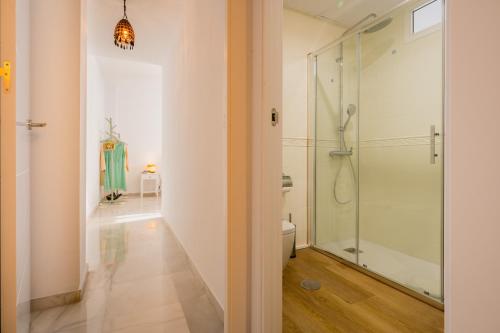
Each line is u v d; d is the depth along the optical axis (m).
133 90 6.19
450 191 0.41
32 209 1.48
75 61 1.57
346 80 2.65
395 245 2.35
